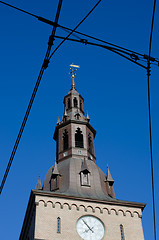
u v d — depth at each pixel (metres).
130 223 52.59
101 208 52.94
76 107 70.75
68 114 69.00
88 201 53.19
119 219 52.62
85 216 51.59
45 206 51.31
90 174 58.25
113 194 57.91
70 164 59.25
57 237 48.56
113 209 53.44
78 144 63.81
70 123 66.12
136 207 54.62
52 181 57.31
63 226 49.81
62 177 57.69
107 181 58.72
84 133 65.19
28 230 54.44
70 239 48.75
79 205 52.38
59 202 52.03
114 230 51.25
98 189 56.28
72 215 51.16
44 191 52.59
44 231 48.72
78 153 61.91
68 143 63.47
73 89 74.81
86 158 61.41
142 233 51.88
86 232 50.12
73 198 52.88
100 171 60.44
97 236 50.16
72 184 55.91
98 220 51.72
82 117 68.56
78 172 58.09
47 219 50.00
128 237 51.06
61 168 59.28
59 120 68.81
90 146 65.31
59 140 65.06
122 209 53.75
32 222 52.06
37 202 51.44
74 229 49.88
